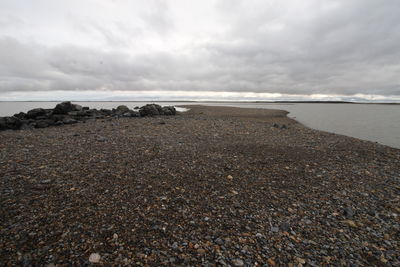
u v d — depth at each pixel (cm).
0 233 426
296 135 1677
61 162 866
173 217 517
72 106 2906
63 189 628
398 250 432
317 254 419
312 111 5944
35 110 2573
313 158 1046
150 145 1188
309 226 507
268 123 2448
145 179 727
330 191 691
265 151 1145
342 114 4988
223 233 468
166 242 429
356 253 424
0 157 907
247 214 548
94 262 364
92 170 788
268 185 727
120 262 369
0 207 519
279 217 540
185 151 1091
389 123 3055
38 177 705
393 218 545
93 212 518
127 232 450
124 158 944
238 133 1675
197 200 606
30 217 484
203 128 1898
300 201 624
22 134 1473
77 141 1254
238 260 392
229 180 755
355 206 601
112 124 2062
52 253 380
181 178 751
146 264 370
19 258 364
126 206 554
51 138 1334
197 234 460
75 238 422
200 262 382
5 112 4541
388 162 996
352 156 1088
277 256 409
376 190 701
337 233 484
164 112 3288
